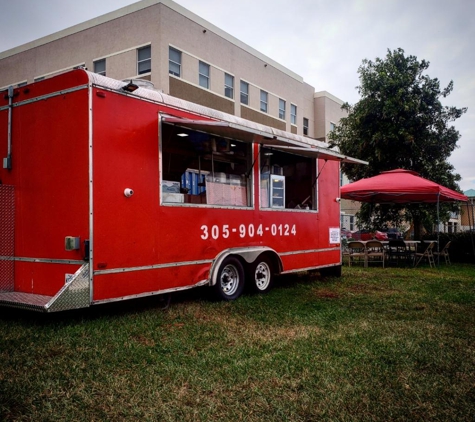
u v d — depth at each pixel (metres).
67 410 2.97
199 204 6.35
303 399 3.22
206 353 4.20
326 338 4.75
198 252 6.29
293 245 8.40
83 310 5.68
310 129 30.52
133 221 5.34
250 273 7.30
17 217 5.51
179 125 5.98
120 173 5.21
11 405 2.99
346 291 7.97
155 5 17.09
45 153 5.27
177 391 3.33
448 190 13.30
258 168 7.63
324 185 9.45
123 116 5.28
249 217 7.33
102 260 4.96
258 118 23.80
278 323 5.44
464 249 14.62
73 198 4.98
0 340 4.35
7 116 5.66
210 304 6.44
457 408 3.14
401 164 17.11
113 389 3.31
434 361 4.08
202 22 19.33
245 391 3.36
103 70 18.72
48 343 4.28
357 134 17.56
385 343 4.61
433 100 16.77
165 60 17.19
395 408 3.12
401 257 15.62
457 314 6.10
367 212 18.06
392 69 16.98
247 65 22.75
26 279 5.42
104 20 18.42
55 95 5.19
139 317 5.44
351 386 3.46
